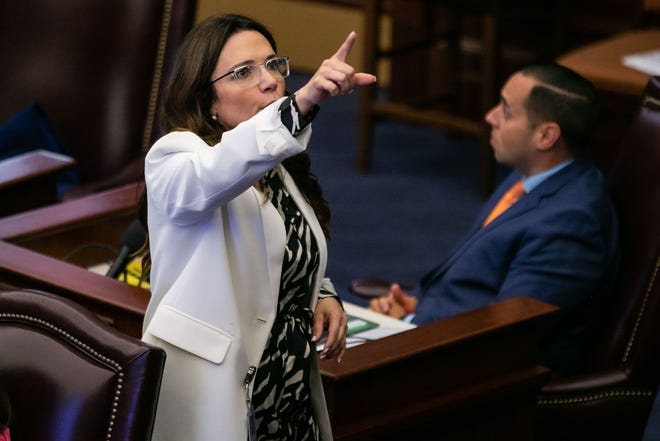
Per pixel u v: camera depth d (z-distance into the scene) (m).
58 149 16.41
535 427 11.46
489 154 23.45
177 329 8.09
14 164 14.52
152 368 7.76
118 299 10.33
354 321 11.74
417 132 27.77
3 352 8.13
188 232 8.11
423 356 10.10
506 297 12.05
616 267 12.09
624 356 11.80
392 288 13.19
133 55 16.44
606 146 24.39
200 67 8.06
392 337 10.27
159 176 7.87
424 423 10.25
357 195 23.72
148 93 16.44
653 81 12.43
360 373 9.62
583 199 12.13
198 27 8.20
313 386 8.87
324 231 8.96
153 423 7.81
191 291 8.11
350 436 9.66
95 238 12.97
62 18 16.75
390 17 28.05
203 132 8.12
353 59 31.70
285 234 8.29
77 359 7.93
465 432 10.71
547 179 12.48
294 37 32.25
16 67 16.89
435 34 25.27
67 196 15.27
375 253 20.88
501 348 10.83
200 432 8.19
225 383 8.11
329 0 27.03
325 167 25.27
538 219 12.16
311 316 8.80
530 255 12.09
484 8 22.97
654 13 22.98
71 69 16.69
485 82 23.30
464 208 23.27
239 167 7.40
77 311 8.13
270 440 8.65
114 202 13.15
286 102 7.36
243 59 8.04
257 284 8.23
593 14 24.95
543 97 12.48
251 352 8.28
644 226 12.00
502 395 10.84
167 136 8.05
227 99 8.08
